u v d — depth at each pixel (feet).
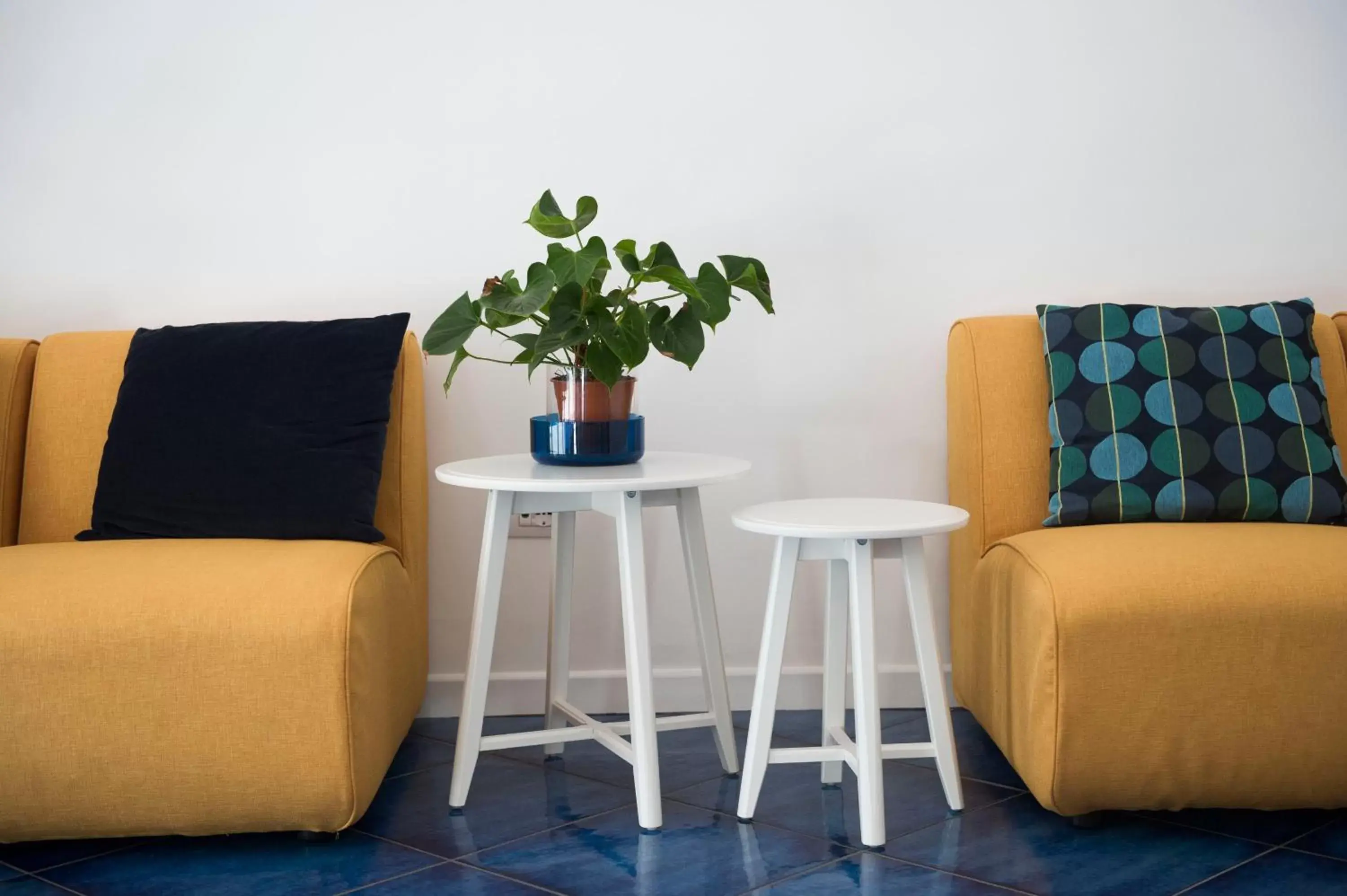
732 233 8.50
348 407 7.22
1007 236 8.54
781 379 8.55
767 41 8.45
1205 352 7.43
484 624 6.61
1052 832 6.19
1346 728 5.91
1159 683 5.87
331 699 5.77
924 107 8.48
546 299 6.16
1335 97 8.54
